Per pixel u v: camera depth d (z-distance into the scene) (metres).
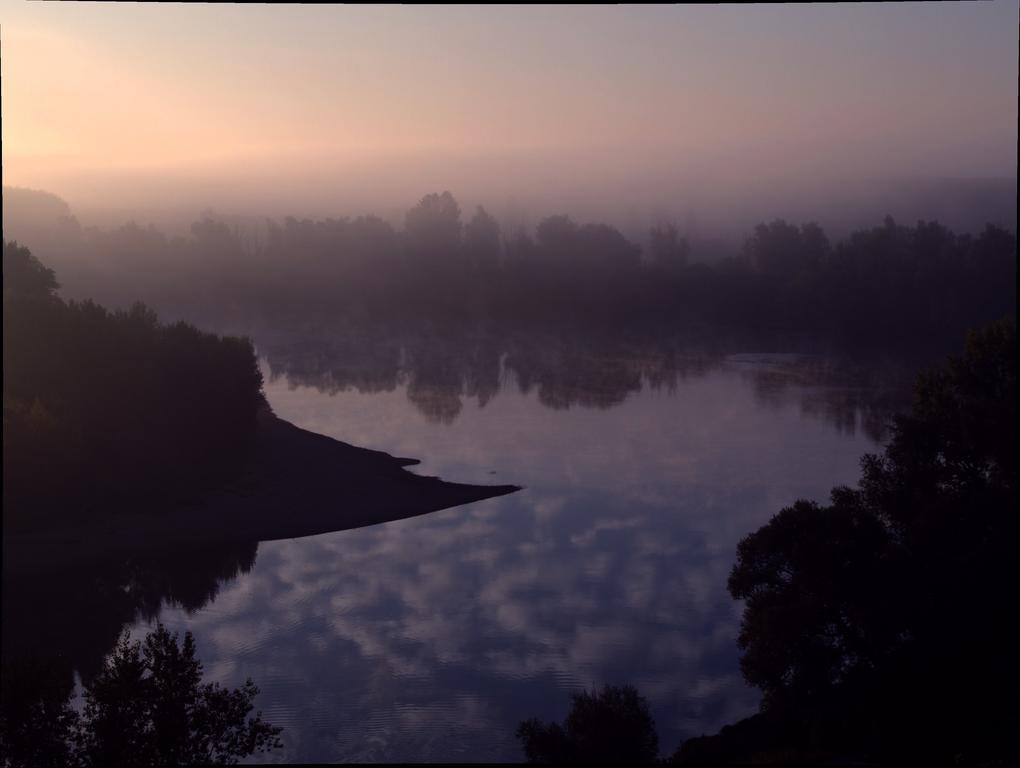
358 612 33.12
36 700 15.03
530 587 35.78
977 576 18.12
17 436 40.69
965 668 17.36
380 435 69.62
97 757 14.73
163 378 49.84
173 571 37.84
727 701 25.20
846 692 17.95
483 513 47.31
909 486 22.11
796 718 17.83
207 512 45.19
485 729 23.69
